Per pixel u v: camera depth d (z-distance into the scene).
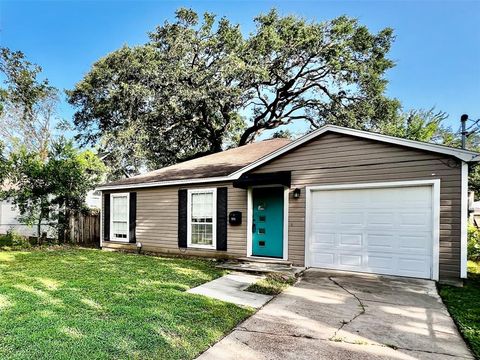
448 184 6.43
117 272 7.34
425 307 4.95
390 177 7.02
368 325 4.25
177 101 19.88
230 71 18.86
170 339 3.63
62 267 7.95
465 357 3.38
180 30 20.61
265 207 8.86
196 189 10.05
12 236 12.89
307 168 8.09
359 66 19.69
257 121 23.17
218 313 4.56
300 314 4.68
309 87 21.78
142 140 20.81
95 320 4.11
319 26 19.53
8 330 3.74
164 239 10.72
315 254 7.88
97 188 12.45
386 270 7.01
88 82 22.30
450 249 6.36
